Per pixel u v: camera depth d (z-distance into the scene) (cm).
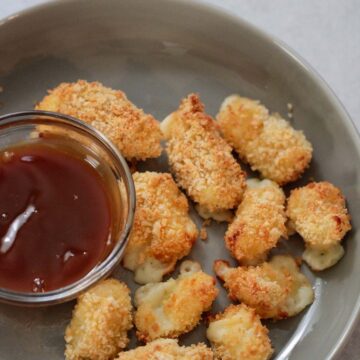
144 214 31
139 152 32
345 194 33
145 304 30
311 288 32
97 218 30
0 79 34
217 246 32
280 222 31
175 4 34
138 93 35
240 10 38
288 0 38
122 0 34
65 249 29
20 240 29
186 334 31
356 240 32
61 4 33
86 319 29
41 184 30
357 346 32
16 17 33
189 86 35
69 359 30
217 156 32
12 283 29
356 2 38
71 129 31
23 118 31
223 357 30
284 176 33
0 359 30
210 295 30
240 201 32
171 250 31
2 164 30
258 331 30
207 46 35
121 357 29
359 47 37
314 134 34
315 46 37
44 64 34
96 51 35
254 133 33
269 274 31
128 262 31
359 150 32
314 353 30
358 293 31
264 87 35
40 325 30
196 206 33
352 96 36
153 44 35
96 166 31
